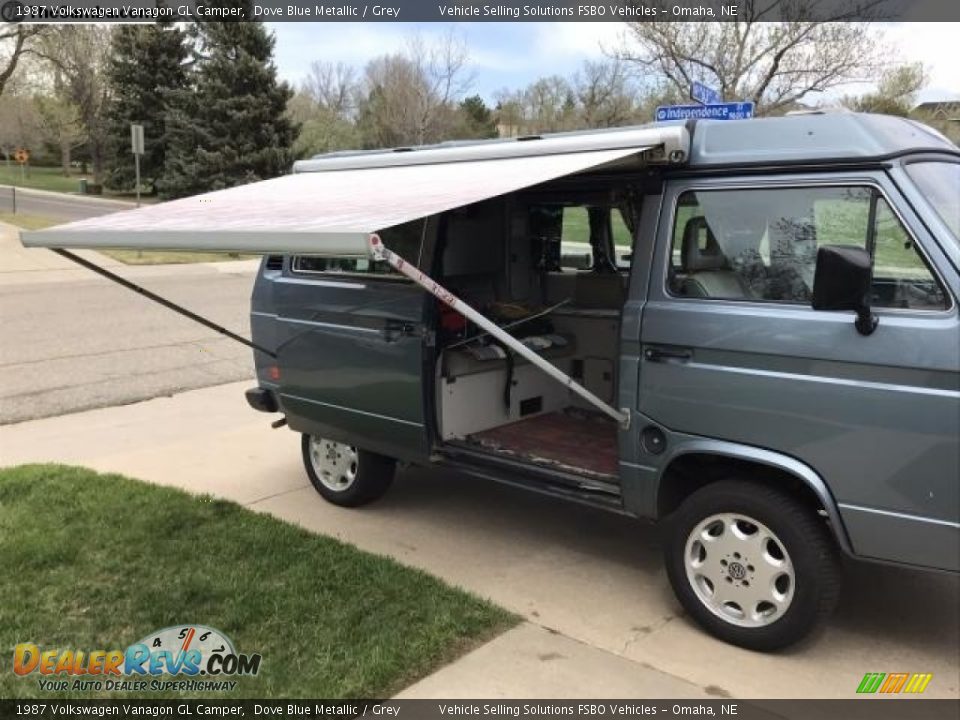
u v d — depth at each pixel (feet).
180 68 133.69
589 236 17.15
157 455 21.36
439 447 15.01
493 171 12.94
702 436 11.44
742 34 77.46
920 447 9.71
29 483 18.17
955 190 10.96
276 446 22.30
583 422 16.67
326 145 137.80
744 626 11.48
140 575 13.78
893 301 10.07
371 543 15.62
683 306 11.58
